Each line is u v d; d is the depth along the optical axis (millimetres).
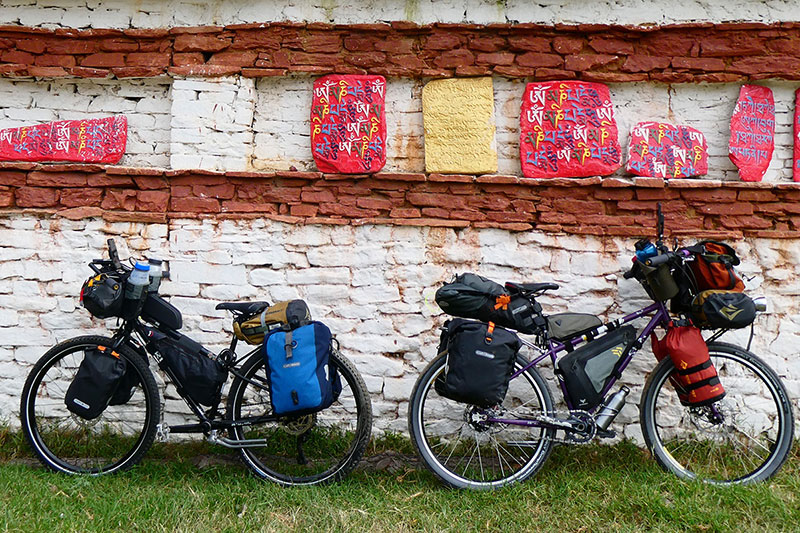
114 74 4059
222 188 4043
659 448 3660
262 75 4039
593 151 3975
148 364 3705
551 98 3992
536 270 4012
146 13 4086
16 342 4094
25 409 3738
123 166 4082
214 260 4055
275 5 4047
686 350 3510
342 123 4016
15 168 4051
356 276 4047
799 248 3938
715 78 3953
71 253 4070
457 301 3471
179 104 4043
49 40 4078
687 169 3988
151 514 3174
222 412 3938
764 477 3553
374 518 3182
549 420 3479
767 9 3939
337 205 4027
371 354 4066
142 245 4062
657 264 3504
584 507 3258
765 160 3971
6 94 4164
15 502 3217
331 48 4035
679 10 3975
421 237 4031
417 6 4020
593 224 3986
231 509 3258
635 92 4070
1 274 4078
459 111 4004
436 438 4020
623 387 3641
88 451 3941
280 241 4051
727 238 3941
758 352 3975
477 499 3359
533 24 3955
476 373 3318
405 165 4102
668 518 3154
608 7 3992
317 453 3906
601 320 3947
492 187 3992
